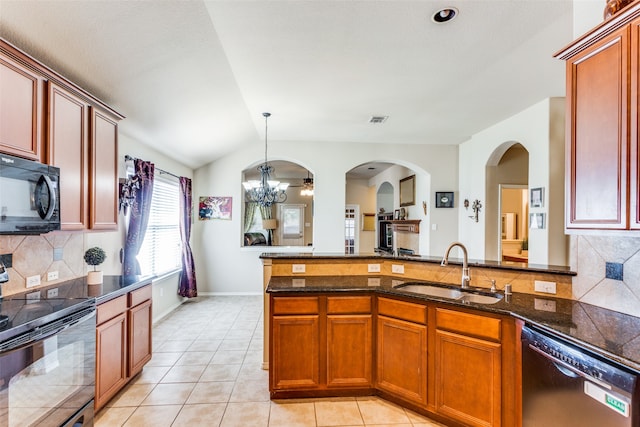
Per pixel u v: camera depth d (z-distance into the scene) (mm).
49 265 2500
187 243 5168
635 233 1481
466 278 2443
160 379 2799
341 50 2637
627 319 1709
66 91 2162
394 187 7828
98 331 2164
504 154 5109
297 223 9773
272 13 2156
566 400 1474
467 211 5617
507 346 1879
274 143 5672
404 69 2982
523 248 7430
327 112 4172
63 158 2141
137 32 2184
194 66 2762
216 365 3078
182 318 4496
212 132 4395
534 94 3600
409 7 2092
